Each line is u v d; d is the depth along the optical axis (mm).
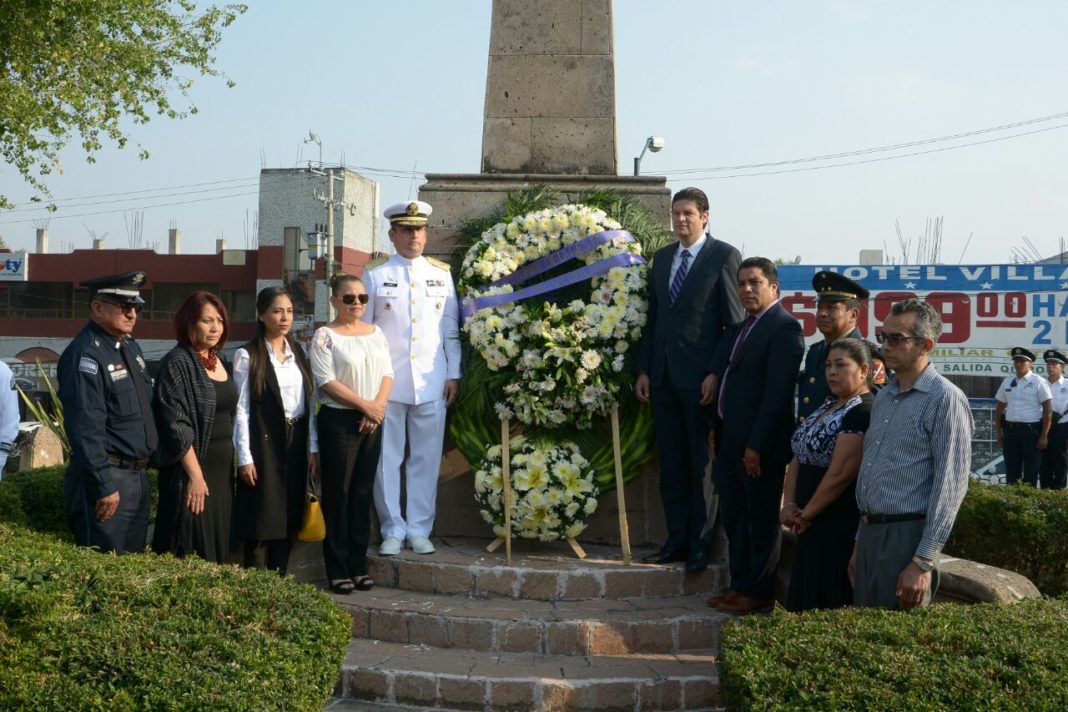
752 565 5090
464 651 4891
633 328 6008
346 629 3592
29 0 12703
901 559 3840
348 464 5391
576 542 5938
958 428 3775
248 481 5121
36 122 13539
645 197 6566
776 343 5125
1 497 5668
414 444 5930
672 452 5723
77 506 4715
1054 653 3109
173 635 3176
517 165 6711
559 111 6719
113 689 2928
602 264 6105
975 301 14383
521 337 6035
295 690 3160
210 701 2887
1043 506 5781
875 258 16312
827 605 4402
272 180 32406
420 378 5875
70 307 33969
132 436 4730
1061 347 14125
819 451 4477
